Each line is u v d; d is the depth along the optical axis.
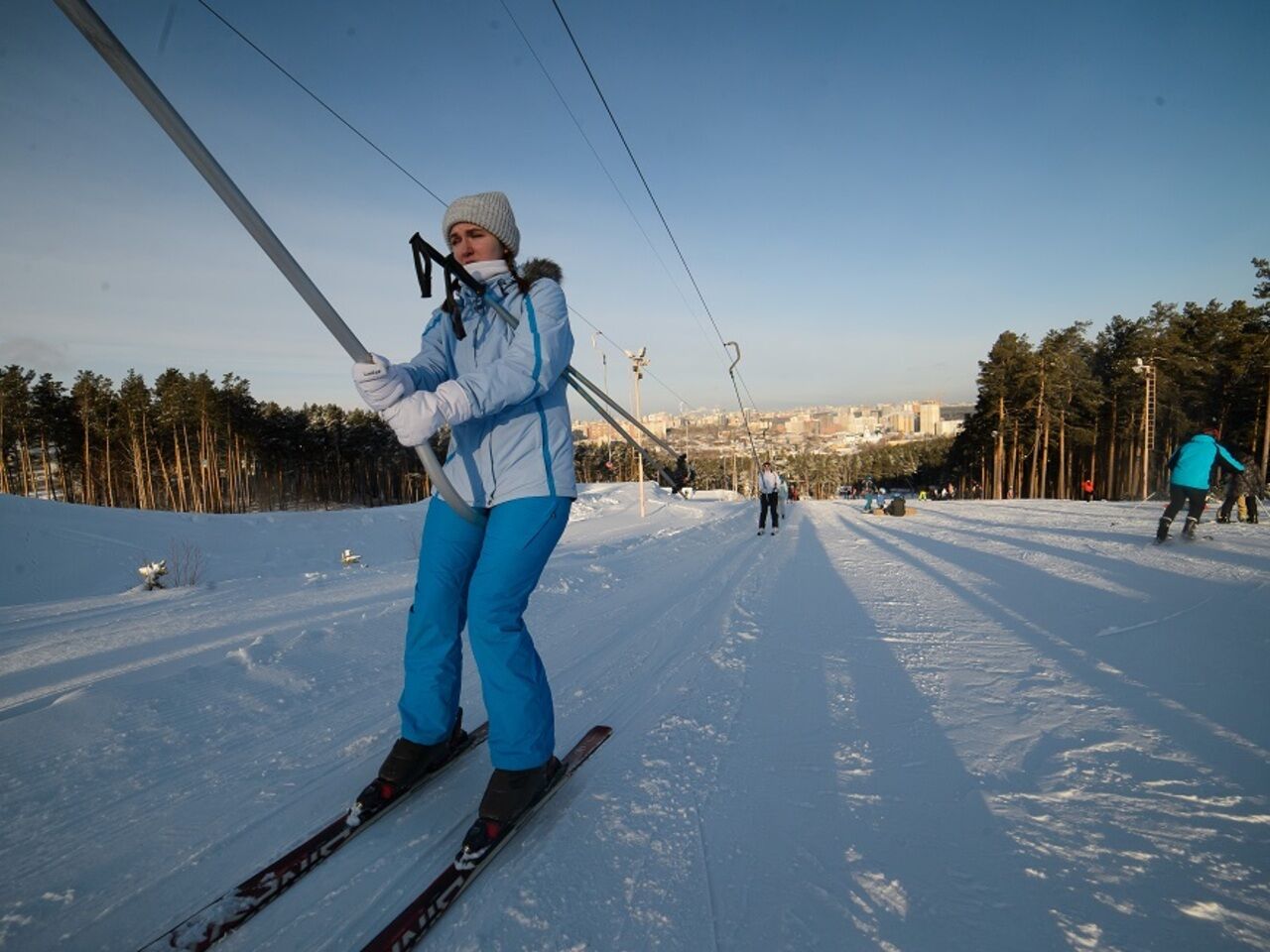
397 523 15.45
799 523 15.52
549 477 1.80
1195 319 37.03
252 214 1.23
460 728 2.17
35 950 1.38
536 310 1.76
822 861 1.65
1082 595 4.76
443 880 1.50
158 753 2.34
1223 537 7.75
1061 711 2.55
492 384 1.62
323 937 1.39
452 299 1.80
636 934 1.39
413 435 1.54
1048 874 1.57
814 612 4.63
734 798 1.96
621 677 3.16
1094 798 1.90
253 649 3.54
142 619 4.94
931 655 3.40
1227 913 1.41
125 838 1.80
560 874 1.60
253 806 1.97
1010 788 1.98
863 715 2.61
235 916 1.41
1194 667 3.01
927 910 1.45
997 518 14.12
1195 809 1.82
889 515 18.58
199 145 1.15
